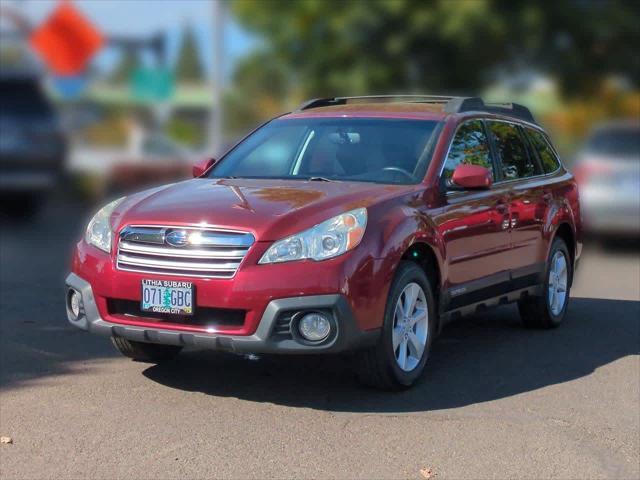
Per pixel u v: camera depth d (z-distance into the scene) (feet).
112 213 19.90
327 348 17.78
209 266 17.98
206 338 17.97
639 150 45.85
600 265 41.55
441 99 25.45
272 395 19.71
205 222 18.24
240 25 75.31
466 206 21.77
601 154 46.09
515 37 66.44
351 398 19.58
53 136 54.85
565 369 22.54
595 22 68.23
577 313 29.68
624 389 20.93
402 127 22.66
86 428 17.57
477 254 22.27
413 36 66.59
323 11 69.87
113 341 21.48
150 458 16.12
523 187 25.12
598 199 45.32
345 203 18.99
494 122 25.00
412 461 16.20
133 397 19.44
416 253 20.20
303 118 23.91
